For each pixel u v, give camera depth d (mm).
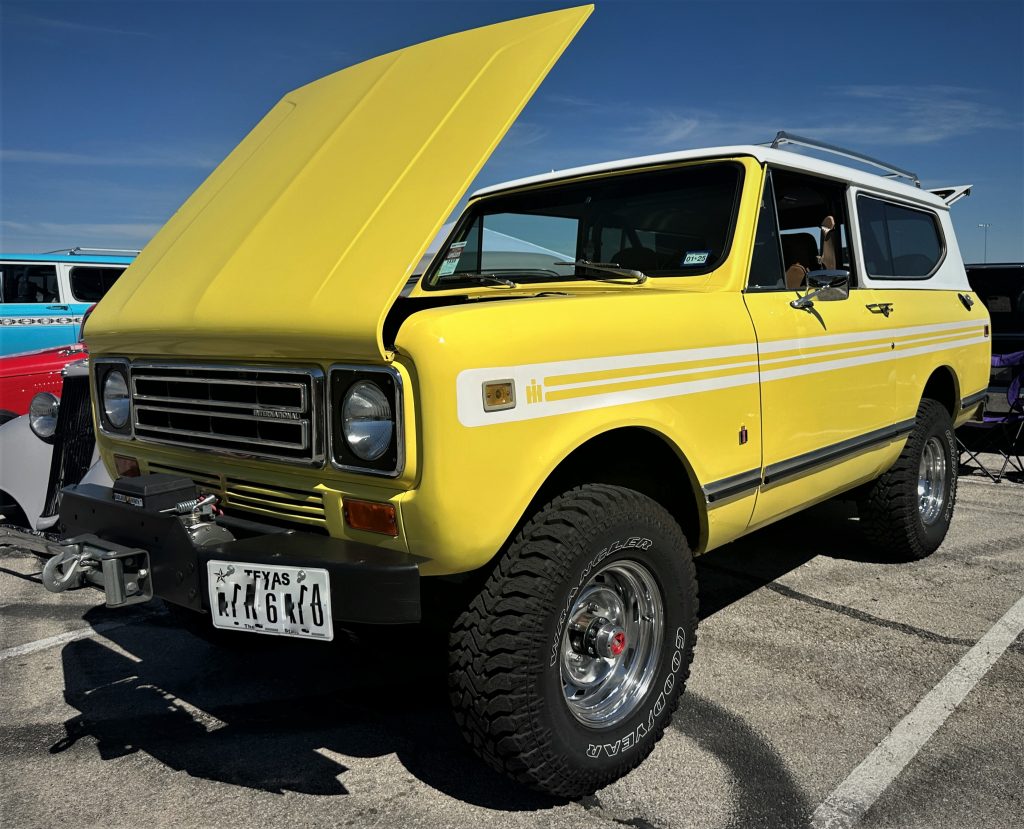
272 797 2531
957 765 2604
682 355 2697
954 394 4820
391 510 2139
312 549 2209
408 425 2074
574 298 2521
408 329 2062
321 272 2295
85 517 2697
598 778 2432
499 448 2143
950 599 4043
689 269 3199
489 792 2539
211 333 2410
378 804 2482
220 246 2727
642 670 2629
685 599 2691
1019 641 3527
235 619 2236
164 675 3428
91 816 2451
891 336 3957
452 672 2303
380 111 2797
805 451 3371
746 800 2455
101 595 4473
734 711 2971
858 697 3062
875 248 4125
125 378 2938
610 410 2430
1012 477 6773
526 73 2479
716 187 3270
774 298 3223
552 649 2279
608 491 2479
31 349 11211
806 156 3684
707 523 2869
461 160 2336
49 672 3473
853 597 4086
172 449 2738
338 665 3502
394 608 2064
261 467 2455
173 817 2438
